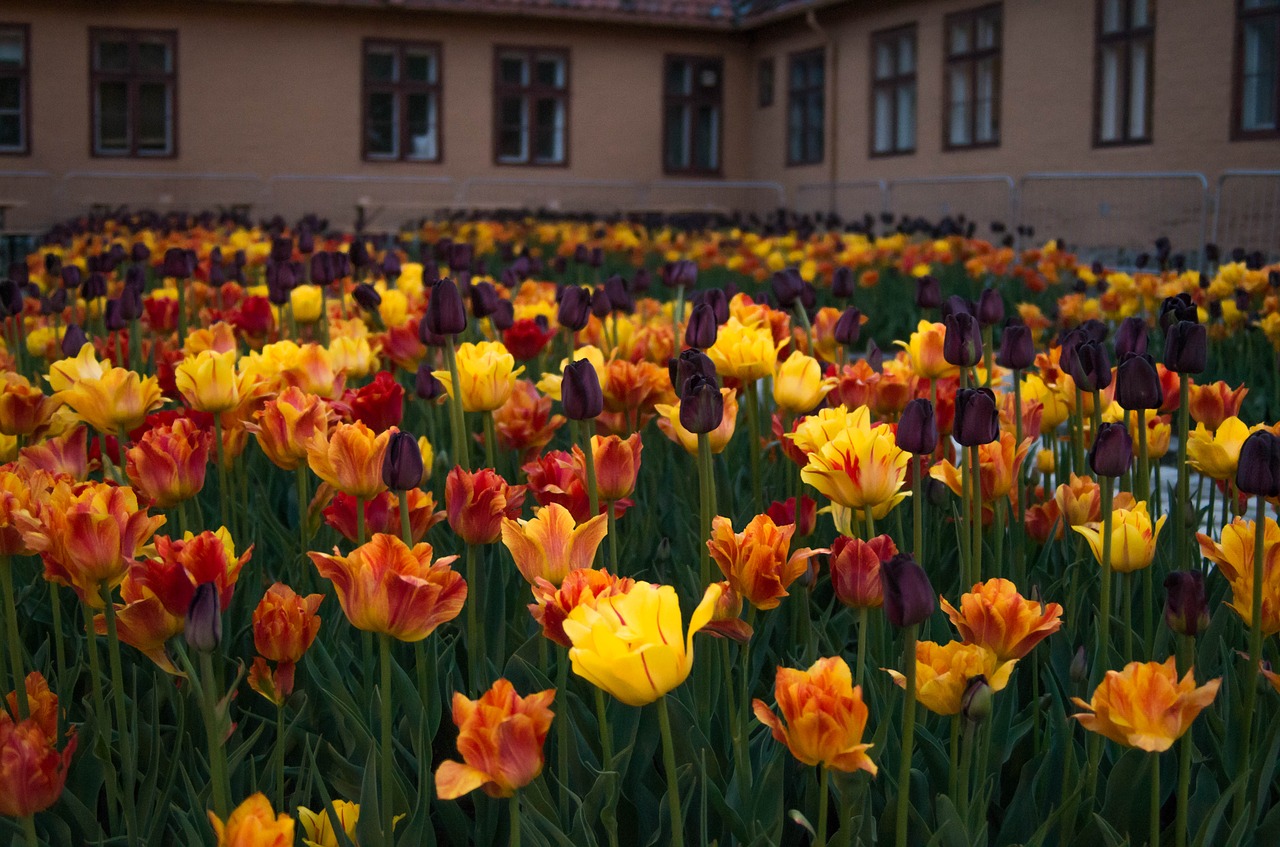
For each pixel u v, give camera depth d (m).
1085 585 2.46
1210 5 16.80
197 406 2.45
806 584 2.11
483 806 1.88
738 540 1.79
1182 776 1.70
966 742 1.63
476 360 2.65
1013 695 2.02
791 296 3.52
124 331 4.48
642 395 2.93
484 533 2.04
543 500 2.24
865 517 2.13
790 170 25.52
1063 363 2.54
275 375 2.93
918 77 22.00
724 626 1.71
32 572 2.61
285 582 2.69
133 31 22.81
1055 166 19.34
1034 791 1.90
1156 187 15.45
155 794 1.95
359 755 2.02
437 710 2.04
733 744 1.91
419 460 1.93
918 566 1.50
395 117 24.31
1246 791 1.85
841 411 2.08
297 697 2.21
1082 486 2.43
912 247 11.72
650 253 14.22
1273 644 2.25
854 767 1.41
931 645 1.68
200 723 2.12
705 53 26.23
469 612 2.10
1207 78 16.89
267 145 23.56
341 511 2.23
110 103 22.86
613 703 2.00
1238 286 6.46
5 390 2.47
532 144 25.12
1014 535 2.62
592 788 1.78
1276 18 15.99
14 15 22.31
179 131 23.12
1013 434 2.67
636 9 25.02
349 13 23.83
